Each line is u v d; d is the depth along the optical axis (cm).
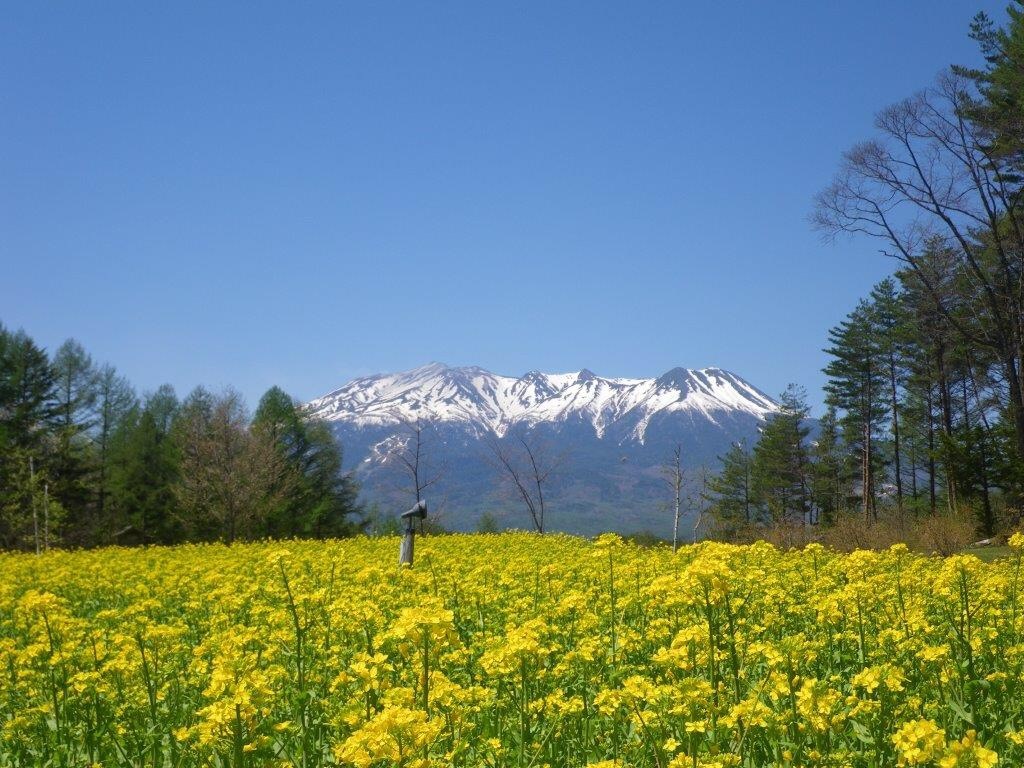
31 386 6444
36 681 751
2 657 773
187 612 1205
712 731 514
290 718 641
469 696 574
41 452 5812
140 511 6291
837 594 780
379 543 2666
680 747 536
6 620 1272
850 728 569
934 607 923
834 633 827
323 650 789
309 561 1614
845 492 7262
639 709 559
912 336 6012
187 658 840
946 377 5850
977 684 600
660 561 1284
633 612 938
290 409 6512
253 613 977
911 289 5275
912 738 416
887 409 6881
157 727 638
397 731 431
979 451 3866
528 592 1166
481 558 1783
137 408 7300
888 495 7119
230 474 5147
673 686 540
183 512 5884
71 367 6775
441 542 2747
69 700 686
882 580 871
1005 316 4266
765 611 929
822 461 7331
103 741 647
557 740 592
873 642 791
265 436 5481
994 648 762
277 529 6100
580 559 1480
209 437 5456
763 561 1359
